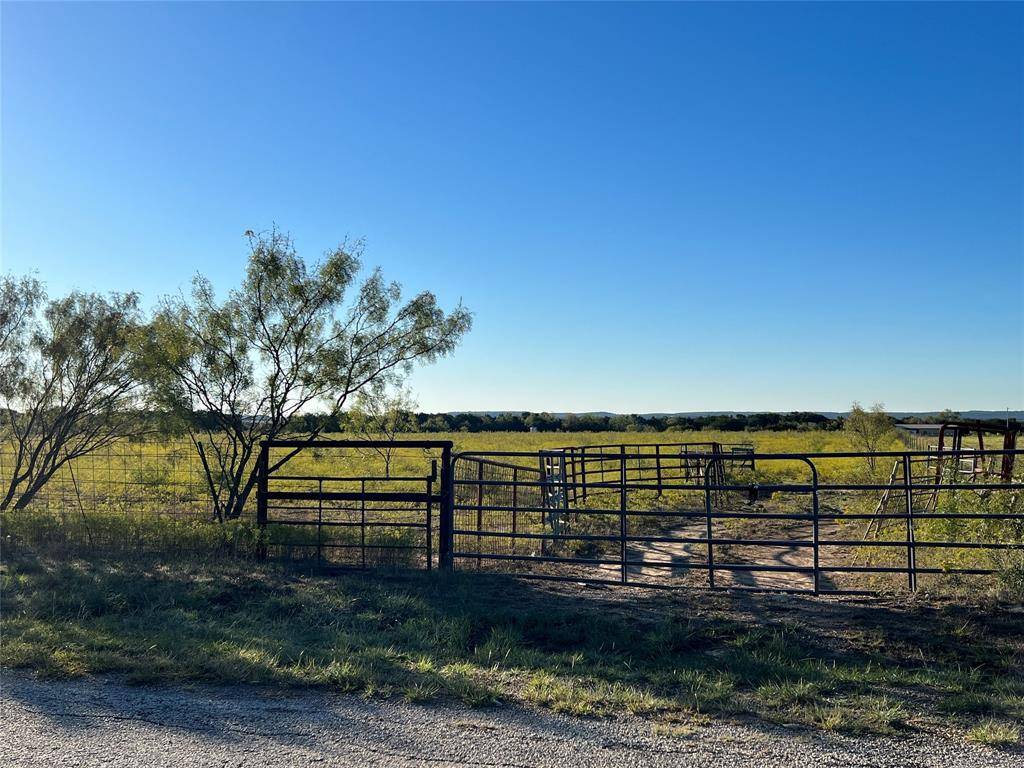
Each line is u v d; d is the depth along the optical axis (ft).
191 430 45.83
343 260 46.96
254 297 46.14
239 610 28.81
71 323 46.24
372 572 34.96
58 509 44.98
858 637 24.90
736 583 34.14
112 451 68.03
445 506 35.19
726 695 19.27
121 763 14.87
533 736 16.44
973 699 18.74
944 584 31.81
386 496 35.86
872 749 15.90
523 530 48.08
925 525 38.52
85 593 29.45
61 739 16.05
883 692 19.72
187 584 31.96
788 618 27.04
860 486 29.37
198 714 17.60
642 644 24.40
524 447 134.41
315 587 31.91
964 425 53.67
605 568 37.58
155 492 54.75
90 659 21.29
